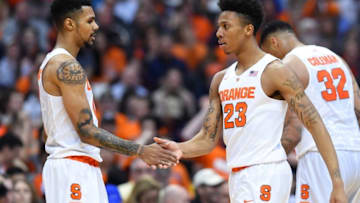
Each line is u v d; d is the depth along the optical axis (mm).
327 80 8680
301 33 20859
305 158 8633
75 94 7789
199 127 15789
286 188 7957
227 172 14508
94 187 7914
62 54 7926
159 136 15289
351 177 8570
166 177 13148
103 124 14367
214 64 19422
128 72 18031
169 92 17375
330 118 8602
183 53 19875
